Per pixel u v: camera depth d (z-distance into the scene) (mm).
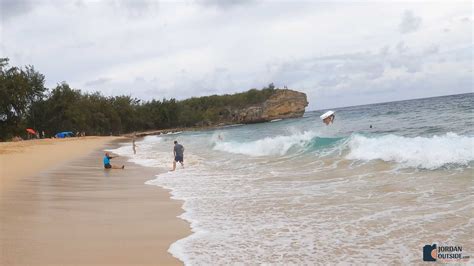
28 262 5258
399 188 9781
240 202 9500
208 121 142875
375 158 14438
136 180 14453
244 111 142875
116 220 7781
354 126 36062
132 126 126500
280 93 140500
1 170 18156
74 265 5148
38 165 20781
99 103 110000
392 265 5090
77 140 66562
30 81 81625
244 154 22875
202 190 11609
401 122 33531
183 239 6398
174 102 140625
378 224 6902
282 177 13320
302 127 45312
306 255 5551
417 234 6242
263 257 5504
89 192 11445
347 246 5875
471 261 5117
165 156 27109
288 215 7949
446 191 9000
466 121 25609
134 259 5418
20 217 7980
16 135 69875
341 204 8617
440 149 12828
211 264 5238
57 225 7285
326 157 16719
